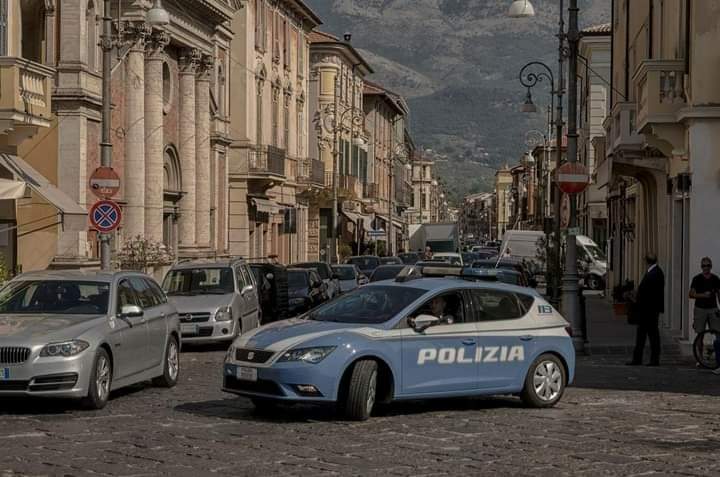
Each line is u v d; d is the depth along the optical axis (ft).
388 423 46.01
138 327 54.90
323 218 249.75
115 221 86.48
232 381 46.34
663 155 101.50
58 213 95.71
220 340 84.89
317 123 240.94
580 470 36.27
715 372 70.74
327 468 35.86
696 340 73.05
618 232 155.43
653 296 76.23
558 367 52.47
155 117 126.82
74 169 107.86
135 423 45.44
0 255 87.10
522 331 51.16
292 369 44.57
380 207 328.90
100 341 49.80
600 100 209.15
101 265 86.89
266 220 188.96
